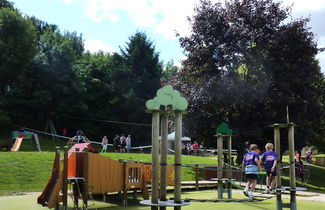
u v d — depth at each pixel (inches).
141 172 612.4
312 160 1905.8
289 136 478.0
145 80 2284.7
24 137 1311.5
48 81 2090.3
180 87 1246.9
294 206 478.6
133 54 2345.0
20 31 2089.1
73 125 2246.6
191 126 1182.9
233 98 1119.0
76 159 509.4
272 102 1149.1
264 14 1182.3
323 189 1076.5
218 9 1235.2
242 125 1131.3
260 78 1133.1
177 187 350.0
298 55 1148.5
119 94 2285.9
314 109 1174.3
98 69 2440.9
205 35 1218.0
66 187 475.5
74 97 2154.3
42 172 784.9
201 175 1040.2
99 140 2299.5
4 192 651.5
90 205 554.9
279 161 490.6
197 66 1219.2
